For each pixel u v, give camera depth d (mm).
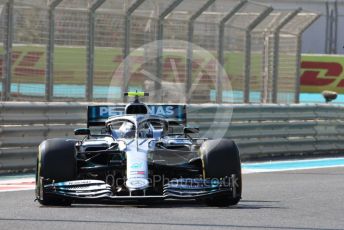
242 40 72062
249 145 65062
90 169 35906
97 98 61969
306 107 69938
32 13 57656
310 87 121562
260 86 74188
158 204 36625
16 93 56875
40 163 34938
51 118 54969
